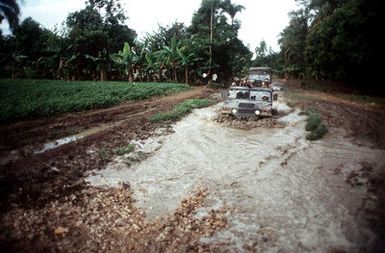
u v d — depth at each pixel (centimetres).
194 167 889
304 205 662
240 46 4097
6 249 495
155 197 699
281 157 981
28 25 4116
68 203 654
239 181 789
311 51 3609
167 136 1230
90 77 4259
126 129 1320
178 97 2444
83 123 1419
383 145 1127
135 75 4025
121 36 4278
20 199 664
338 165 910
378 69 2844
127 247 516
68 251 502
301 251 508
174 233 558
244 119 1488
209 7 3834
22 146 1045
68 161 912
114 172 845
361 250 511
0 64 4091
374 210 642
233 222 595
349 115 1752
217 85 3744
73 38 3734
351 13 2605
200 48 3675
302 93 3256
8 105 1512
